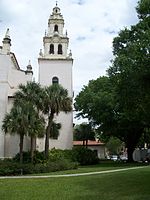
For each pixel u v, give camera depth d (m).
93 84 58.78
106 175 29.19
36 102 40.50
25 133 36.88
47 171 36.16
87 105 57.03
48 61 59.28
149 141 72.38
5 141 46.38
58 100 41.16
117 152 111.75
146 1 23.30
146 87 22.62
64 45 60.56
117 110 49.31
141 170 33.12
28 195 18.22
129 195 17.69
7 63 48.38
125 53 27.52
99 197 17.25
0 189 20.83
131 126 51.88
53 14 62.78
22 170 34.38
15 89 50.53
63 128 56.47
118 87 26.19
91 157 52.59
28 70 52.66
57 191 19.70
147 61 21.83
